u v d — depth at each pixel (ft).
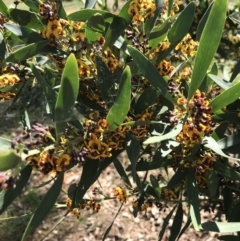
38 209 0.95
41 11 1.07
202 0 2.02
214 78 1.17
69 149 0.95
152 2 1.11
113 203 2.94
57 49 1.12
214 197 1.42
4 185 0.80
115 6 1.73
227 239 1.59
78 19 1.10
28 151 0.89
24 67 1.15
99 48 1.13
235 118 1.20
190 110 1.02
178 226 1.50
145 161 1.38
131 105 1.17
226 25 2.01
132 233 2.76
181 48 1.30
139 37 1.16
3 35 1.19
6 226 2.81
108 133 1.04
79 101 1.14
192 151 1.14
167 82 1.12
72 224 2.85
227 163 1.37
